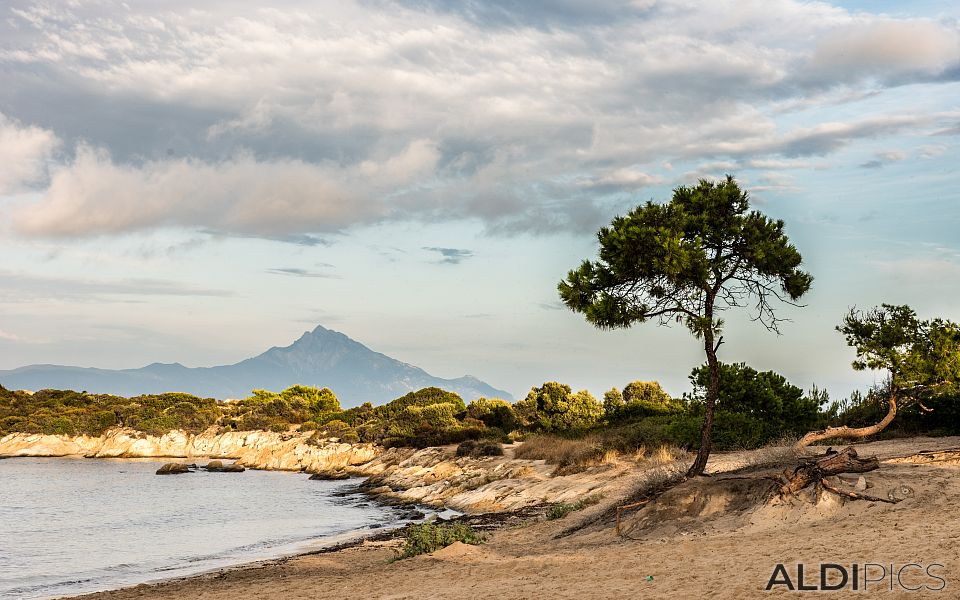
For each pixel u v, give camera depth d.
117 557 27.62
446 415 74.06
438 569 16.69
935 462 17.78
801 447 20.44
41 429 93.69
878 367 22.53
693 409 32.84
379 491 49.31
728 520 16.09
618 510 18.25
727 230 20.12
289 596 15.26
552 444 47.62
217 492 53.69
